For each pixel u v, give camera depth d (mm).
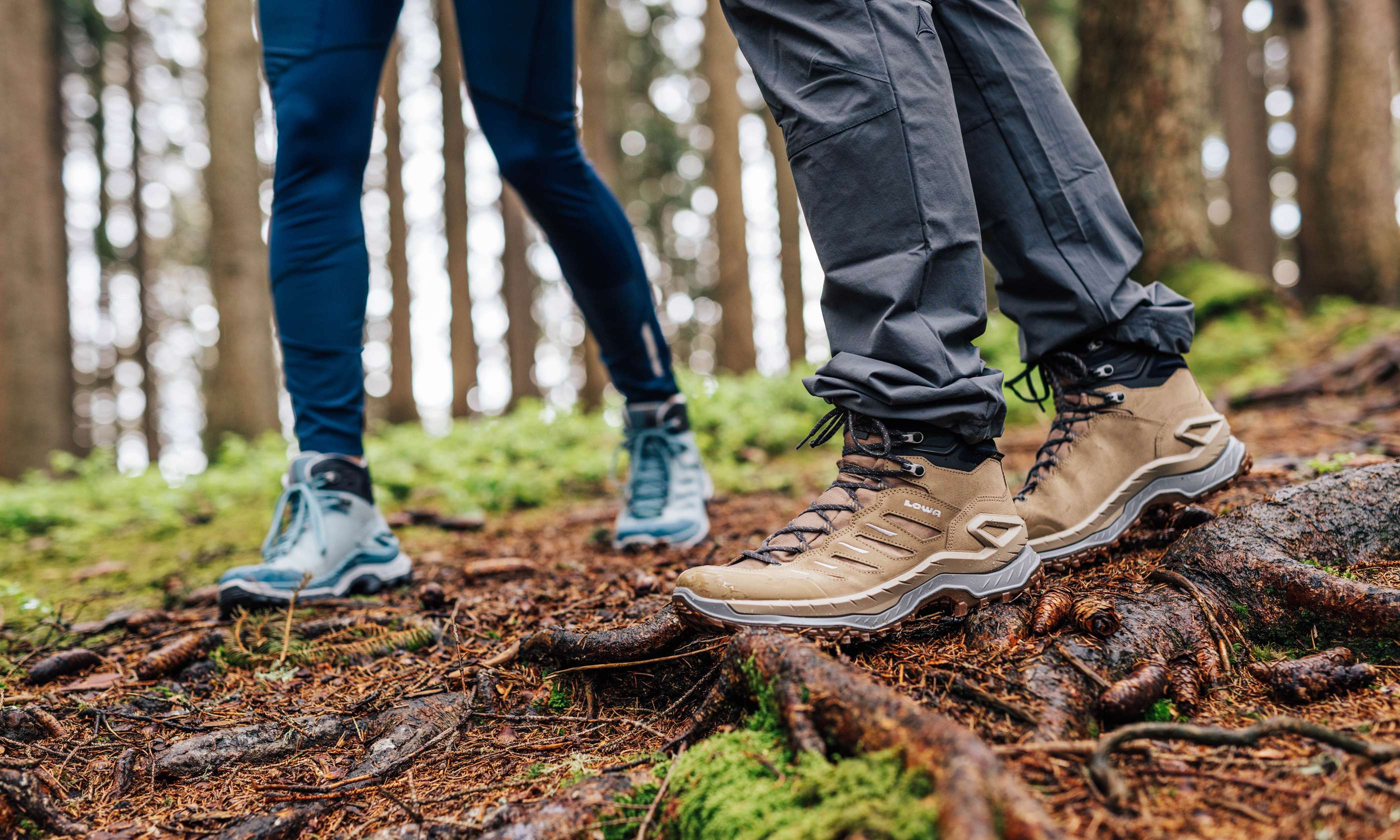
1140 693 1198
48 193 9727
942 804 839
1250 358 6441
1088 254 1697
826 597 1408
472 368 14258
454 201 14234
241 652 1938
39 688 1863
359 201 2367
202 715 1628
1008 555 1551
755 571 1424
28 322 9305
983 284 1523
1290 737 1107
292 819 1228
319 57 2182
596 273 2635
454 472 4648
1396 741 1075
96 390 21812
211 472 5879
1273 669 1286
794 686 1129
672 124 19812
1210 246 7797
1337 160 9516
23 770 1313
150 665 1860
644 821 1096
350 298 2330
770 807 1006
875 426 1516
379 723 1536
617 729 1448
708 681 1447
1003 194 1711
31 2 9742
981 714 1209
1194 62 7598
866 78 1439
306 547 2238
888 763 959
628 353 2791
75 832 1235
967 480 1521
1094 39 7770
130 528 4277
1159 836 921
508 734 1481
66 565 3438
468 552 3143
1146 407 1775
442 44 14312
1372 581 1528
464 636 1961
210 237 10062
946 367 1444
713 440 5344
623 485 4605
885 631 1457
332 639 1987
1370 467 1769
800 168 1521
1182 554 1604
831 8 1471
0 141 9398
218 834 1202
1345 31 9445
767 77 1562
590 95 12391
